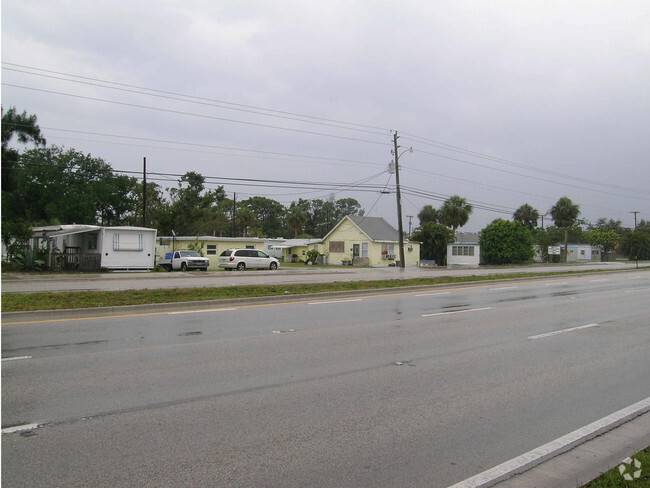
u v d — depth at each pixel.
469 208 65.19
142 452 4.25
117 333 9.54
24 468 3.92
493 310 13.76
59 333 9.49
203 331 9.84
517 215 72.06
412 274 30.19
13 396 5.64
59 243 34.38
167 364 7.18
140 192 55.19
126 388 6.00
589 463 4.23
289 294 15.88
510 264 55.16
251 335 9.48
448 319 11.94
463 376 6.84
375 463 4.16
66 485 3.67
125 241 32.19
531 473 4.04
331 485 3.78
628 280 27.58
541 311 13.76
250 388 6.10
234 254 36.25
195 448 4.35
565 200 66.19
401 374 6.87
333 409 5.41
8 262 31.38
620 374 7.09
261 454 4.27
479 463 4.20
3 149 28.28
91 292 14.92
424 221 70.12
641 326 11.41
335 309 13.42
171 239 42.22
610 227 111.81
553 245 67.19
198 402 5.55
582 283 24.94
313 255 53.19
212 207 70.44
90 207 44.28
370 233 52.56
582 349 8.76
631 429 5.01
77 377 6.43
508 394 6.08
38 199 43.91
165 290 15.73
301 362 7.43
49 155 45.59
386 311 13.16
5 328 10.02
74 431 4.67
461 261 54.97
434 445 4.54
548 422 5.16
